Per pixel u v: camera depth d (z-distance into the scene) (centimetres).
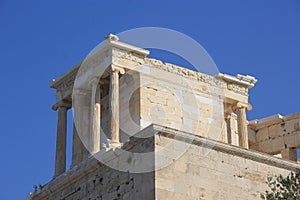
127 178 6488
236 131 9569
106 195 6712
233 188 6506
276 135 10262
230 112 9100
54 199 7506
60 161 8544
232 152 6619
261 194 6256
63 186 7406
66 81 8806
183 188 6238
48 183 7769
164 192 6122
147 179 6209
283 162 6850
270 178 6284
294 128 10088
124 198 6456
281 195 6494
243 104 9062
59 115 8781
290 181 6072
